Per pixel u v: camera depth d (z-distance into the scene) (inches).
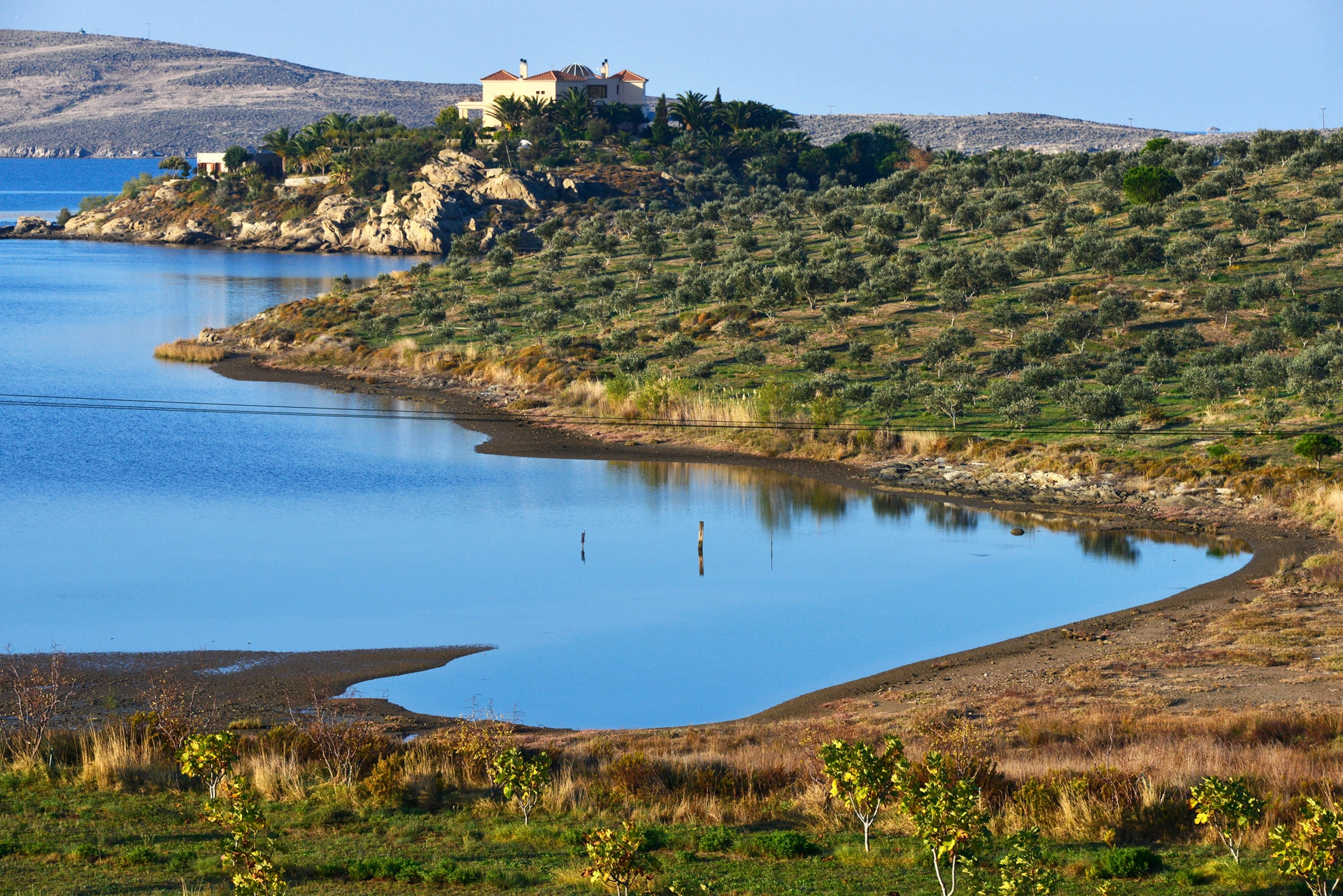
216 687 2452.0
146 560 3494.1
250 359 7037.4
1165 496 4062.5
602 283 7445.9
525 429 5423.2
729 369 5861.2
